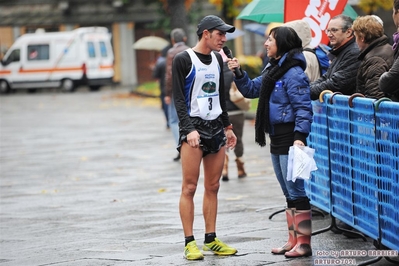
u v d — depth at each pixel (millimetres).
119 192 26203
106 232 19594
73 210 23203
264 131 15789
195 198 23828
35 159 36781
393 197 13688
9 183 29625
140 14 106875
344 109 16250
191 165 15961
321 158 18203
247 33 96938
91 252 17312
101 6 108125
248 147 36812
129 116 59188
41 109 70375
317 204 18797
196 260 15836
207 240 16328
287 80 15391
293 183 15625
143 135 45219
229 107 26719
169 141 41656
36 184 29094
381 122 14102
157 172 30672
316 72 19797
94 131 48906
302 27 19672
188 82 15875
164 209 22531
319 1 20469
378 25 16406
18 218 22359
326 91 17547
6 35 109500
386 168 13961
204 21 15789
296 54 15461
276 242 17219
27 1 108750
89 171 31969
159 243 17844
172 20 73938
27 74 96938
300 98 15305
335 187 17219
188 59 15797
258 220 19984
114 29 108562
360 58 16672
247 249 16656
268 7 22266
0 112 68625
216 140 16094
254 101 55156
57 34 96500
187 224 16094
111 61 97875
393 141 13539
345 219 16625
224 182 26875
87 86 103250
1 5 109125
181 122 15797
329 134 17422
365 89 16422
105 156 36719
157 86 89250
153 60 108812
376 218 14680
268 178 27375
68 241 18781
